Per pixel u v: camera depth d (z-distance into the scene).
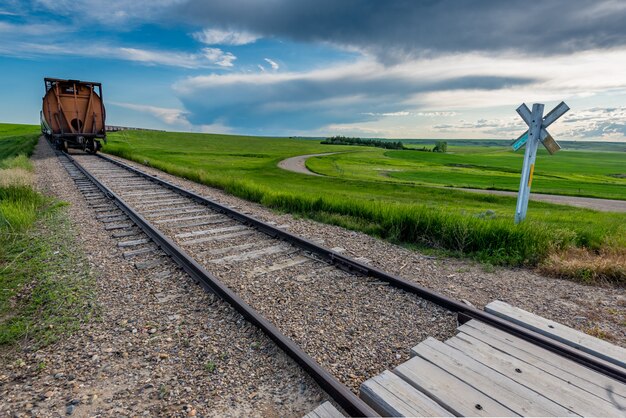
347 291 4.82
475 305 4.57
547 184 46.75
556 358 3.17
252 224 7.98
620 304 4.62
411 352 3.32
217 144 105.44
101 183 12.19
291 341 3.40
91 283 4.91
